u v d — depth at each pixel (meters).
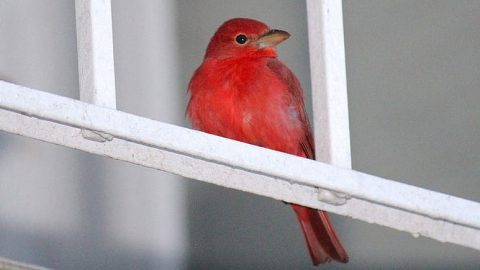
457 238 6.33
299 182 5.94
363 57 11.15
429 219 6.27
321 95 6.28
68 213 10.22
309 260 11.63
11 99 5.43
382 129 11.33
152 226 10.95
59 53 10.18
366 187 5.98
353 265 11.59
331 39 6.29
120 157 5.83
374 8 11.02
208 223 11.36
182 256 11.14
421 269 11.51
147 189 11.03
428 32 11.01
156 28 11.41
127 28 11.21
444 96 11.21
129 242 10.72
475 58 11.06
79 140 5.75
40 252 9.86
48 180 10.13
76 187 10.36
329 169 5.93
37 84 9.92
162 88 11.26
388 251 11.52
